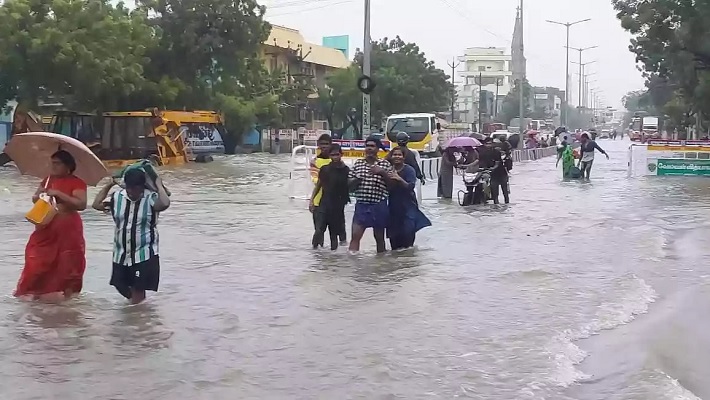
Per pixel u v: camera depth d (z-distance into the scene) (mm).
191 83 52812
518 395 5977
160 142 41250
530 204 20875
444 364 6750
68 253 9125
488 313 8586
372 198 12383
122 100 46531
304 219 17078
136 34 44531
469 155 29219
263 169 37844
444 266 11422
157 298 9188
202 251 12680
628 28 40656
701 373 6574
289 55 74438
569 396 5965
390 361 6836
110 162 38469
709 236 14555
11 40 37125
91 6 39875
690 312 8609
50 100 43375
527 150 53031
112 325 7980
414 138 35281
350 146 26047
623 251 12797
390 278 10531
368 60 27859
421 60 70625
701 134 63781
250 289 9773
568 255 12414
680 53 41625
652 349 7207
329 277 10555
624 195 23828
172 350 7141
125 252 8781
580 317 8398
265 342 7434
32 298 9055
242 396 5957
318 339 7543
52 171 9117
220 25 52812
